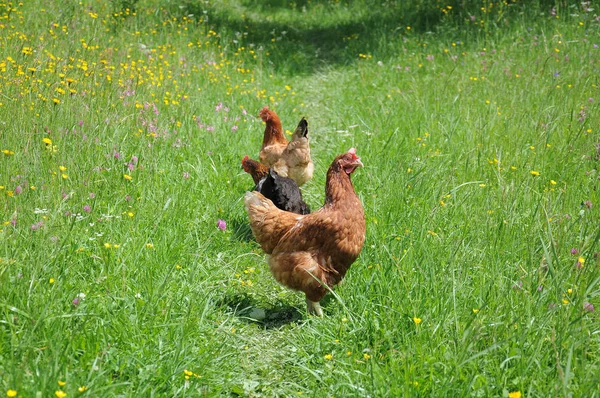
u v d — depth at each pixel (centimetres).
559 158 834
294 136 811
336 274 570
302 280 565
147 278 562
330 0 2248
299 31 1997
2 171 672
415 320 489
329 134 1137
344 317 541
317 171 934
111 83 993
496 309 510
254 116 1165
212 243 691
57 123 810
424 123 1053
